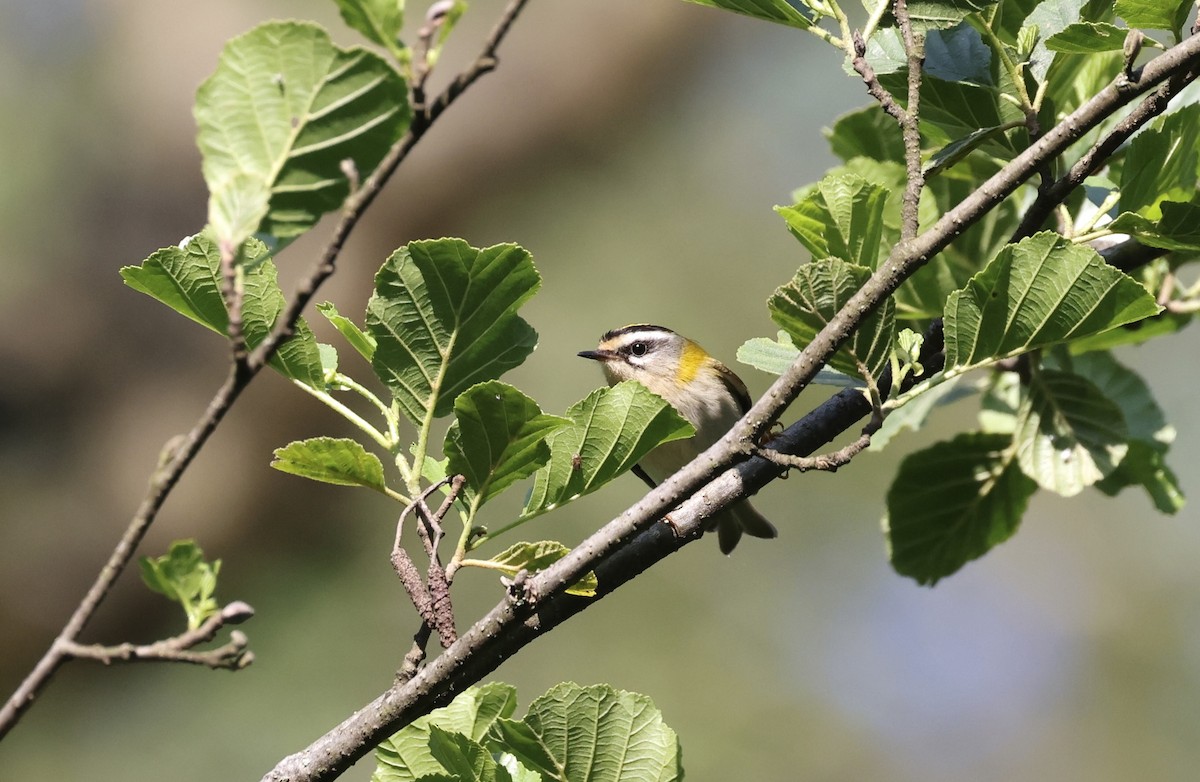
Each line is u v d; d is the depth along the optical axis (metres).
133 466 15.41
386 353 4.04
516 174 16.27
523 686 14.47
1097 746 15.35
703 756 14.22
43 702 14.49
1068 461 5.33
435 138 15.87
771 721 14.57
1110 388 6.28
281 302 4.02
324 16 15.41
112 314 15.88
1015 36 4.76
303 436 15.61
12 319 15.54
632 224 16.02
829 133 6.03
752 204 16.16
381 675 13.77
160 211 16.19
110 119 16.02
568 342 15.16
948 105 4.78
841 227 4.23
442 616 3.87
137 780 13.57
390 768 4.20
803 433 4.49
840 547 15.63
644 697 4.10
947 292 5.50
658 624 14.91
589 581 3.94
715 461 3.85
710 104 16.69
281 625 14.14
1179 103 5.15
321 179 3.26
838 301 3.93
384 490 4.02
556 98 16.12
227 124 3.22
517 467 3.93
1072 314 3.89
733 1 4.35
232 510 15.23
